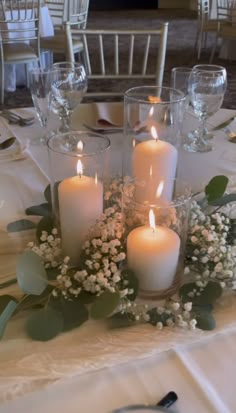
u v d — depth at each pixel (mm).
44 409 546
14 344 611
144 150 850
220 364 604
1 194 1015
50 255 700
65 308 640
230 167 1143
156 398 560
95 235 708
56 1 4734
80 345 606
